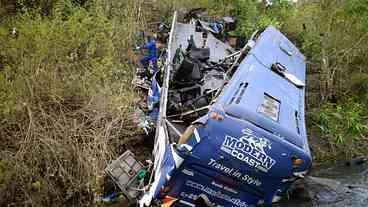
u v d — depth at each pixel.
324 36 9.52
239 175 5.26
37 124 6.46
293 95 6.66
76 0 9.95
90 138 6.79
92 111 7.05
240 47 10.09
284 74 7.08
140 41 10.16
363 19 9.23
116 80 8.03
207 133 5.16
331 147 7.95
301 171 5.31
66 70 7.52
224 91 5.95
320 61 9.66
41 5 9.45
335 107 8.93
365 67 9.45
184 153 5.15
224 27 10.64
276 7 11.80
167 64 7.90
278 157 5.21
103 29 8.78
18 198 6.18
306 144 5.61
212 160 5.19
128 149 7.25
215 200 5.45
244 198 5.43
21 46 7.36
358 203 6.39
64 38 7.81
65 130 6.54
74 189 6.40
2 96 6.50
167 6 11.63
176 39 9.60
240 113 5.36
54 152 6.21
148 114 7.88
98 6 9.45
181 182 5.34
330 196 6.56
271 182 5.32
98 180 6.36
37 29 7.74
